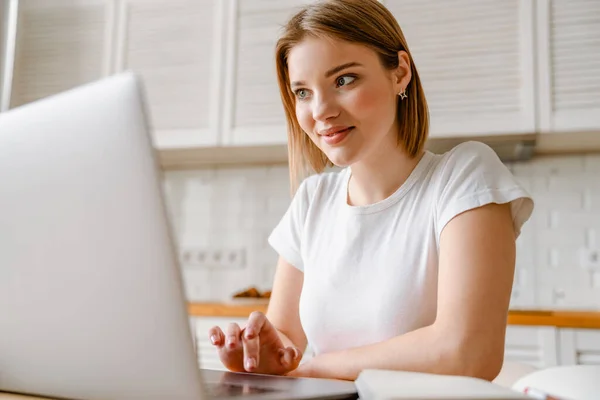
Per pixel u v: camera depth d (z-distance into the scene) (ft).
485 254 2.92
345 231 3.67
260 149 9.11
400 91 3.45
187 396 1.70
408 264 3.36
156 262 1.67
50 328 1.85
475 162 3.29
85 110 1.74
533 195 8.62
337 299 3.57
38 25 10.07
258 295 8.44
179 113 9.25
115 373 1.77
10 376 2.02
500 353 2.75
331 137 3.23
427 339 2.79
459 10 8.20
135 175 1.67
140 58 9.55
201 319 7.76
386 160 3.58
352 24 3.14
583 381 2.29
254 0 9.18
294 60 3.24
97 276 1.74
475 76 8.03
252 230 9.78
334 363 2.95
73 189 1.75
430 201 3.40
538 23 7.95
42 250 1.82
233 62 9.12
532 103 7.79
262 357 3.11
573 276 8.35
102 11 9.82
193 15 9.41
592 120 7.59
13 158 1.86
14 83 10.01
